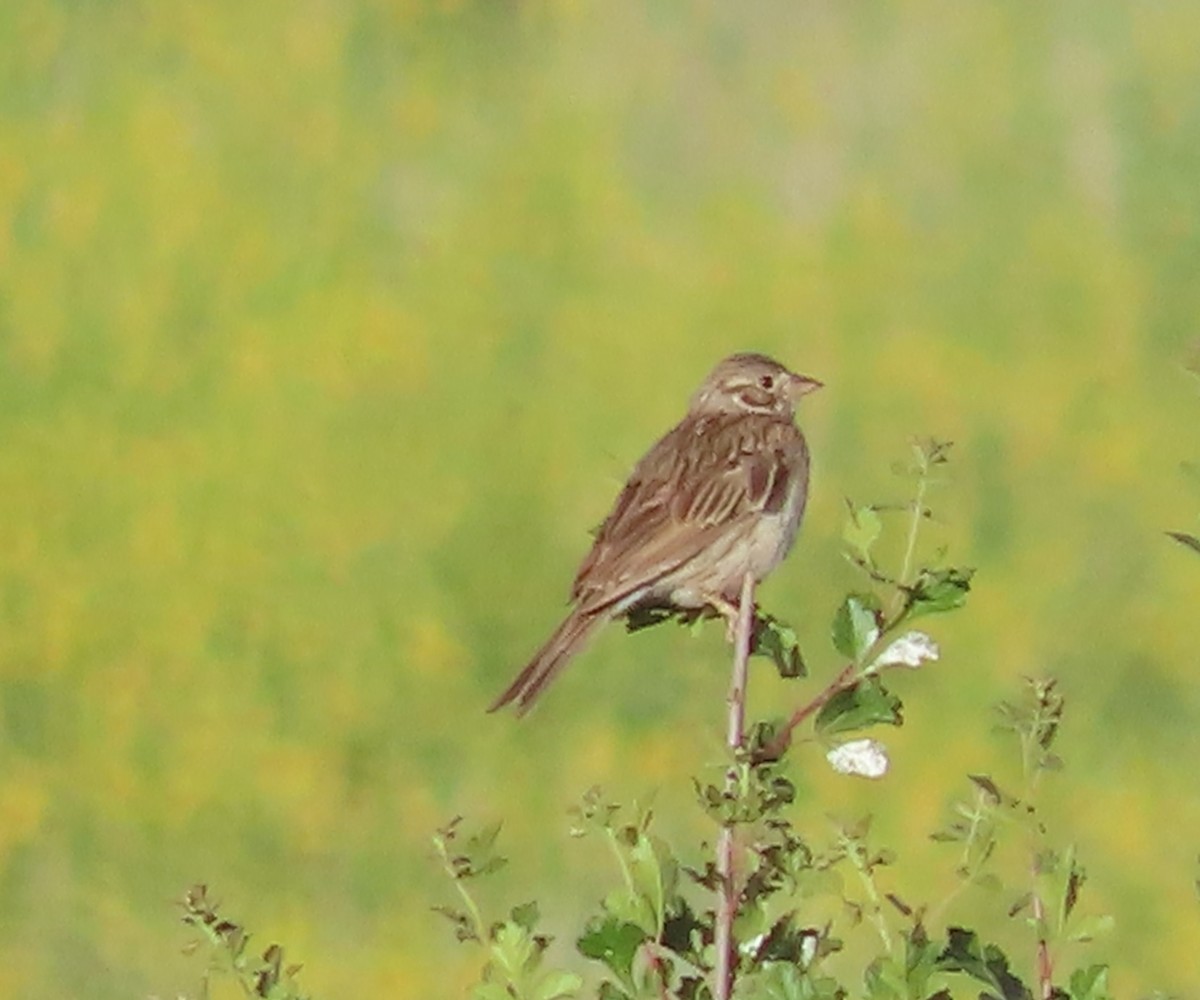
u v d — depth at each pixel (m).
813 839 12.84
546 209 22.83
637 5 25.30
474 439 18.98
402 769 14.23
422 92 24.31
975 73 24.47
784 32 25.00
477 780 14.00
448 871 6.32
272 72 24.19
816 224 22.72
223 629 15.91
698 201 23.09
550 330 20.78
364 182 23.14
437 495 17.94
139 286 20.78
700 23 25.17
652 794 6.30
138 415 18.84
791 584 15.95
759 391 9.88
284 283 21.00
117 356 19.64
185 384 19.33
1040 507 17.25
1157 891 12.71
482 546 17.14
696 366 20.33
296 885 13.19
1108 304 20.86
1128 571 16.33
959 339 20.39
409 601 16.36
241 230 21.73
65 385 19.17
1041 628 15.52
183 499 17.64
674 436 9.78
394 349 20.02
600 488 18.14
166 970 12.62
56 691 15.17
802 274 21.78
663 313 21.12
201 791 14.05
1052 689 6.28
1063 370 19.70
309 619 16.09
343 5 25.02
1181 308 20.84
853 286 21.52
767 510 9.47
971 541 16.78
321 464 18.38
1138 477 17.75
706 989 6.30
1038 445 18.38
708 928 6.41
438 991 12.27
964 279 21.53
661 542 9.29
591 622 9.12
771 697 14.48
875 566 6.53
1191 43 24.53
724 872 6.25
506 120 24.25
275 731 14.73
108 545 16.92
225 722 14.80
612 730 14.33
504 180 23.31
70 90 23.66
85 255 21.22
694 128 24.08
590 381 20.05
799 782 13.23
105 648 15.70
